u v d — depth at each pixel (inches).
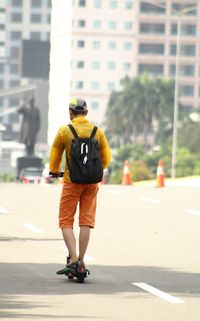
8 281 613.0
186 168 6865.2
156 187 1736.0
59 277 637.9
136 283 615.8
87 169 632.4
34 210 1178.0
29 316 487.5
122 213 1157.7
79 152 633.0
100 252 783.7
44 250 789.2
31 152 5989.2
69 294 564.4
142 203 1315.2
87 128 640.4
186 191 1587.1
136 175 4746.6
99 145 645.3
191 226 1011.3
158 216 1123.3
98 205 1274.6
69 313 500.1
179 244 849.5
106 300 545.3
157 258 750.5
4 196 1411.2
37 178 4384.8
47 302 533.6
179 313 506.6
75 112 644.1
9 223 1016.9
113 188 1679.4
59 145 639.8
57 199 1360.7
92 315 496.1
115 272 668.7
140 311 510.9
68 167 637.9
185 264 716.7
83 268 613.3
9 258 734.5
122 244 842.2
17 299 541.0
